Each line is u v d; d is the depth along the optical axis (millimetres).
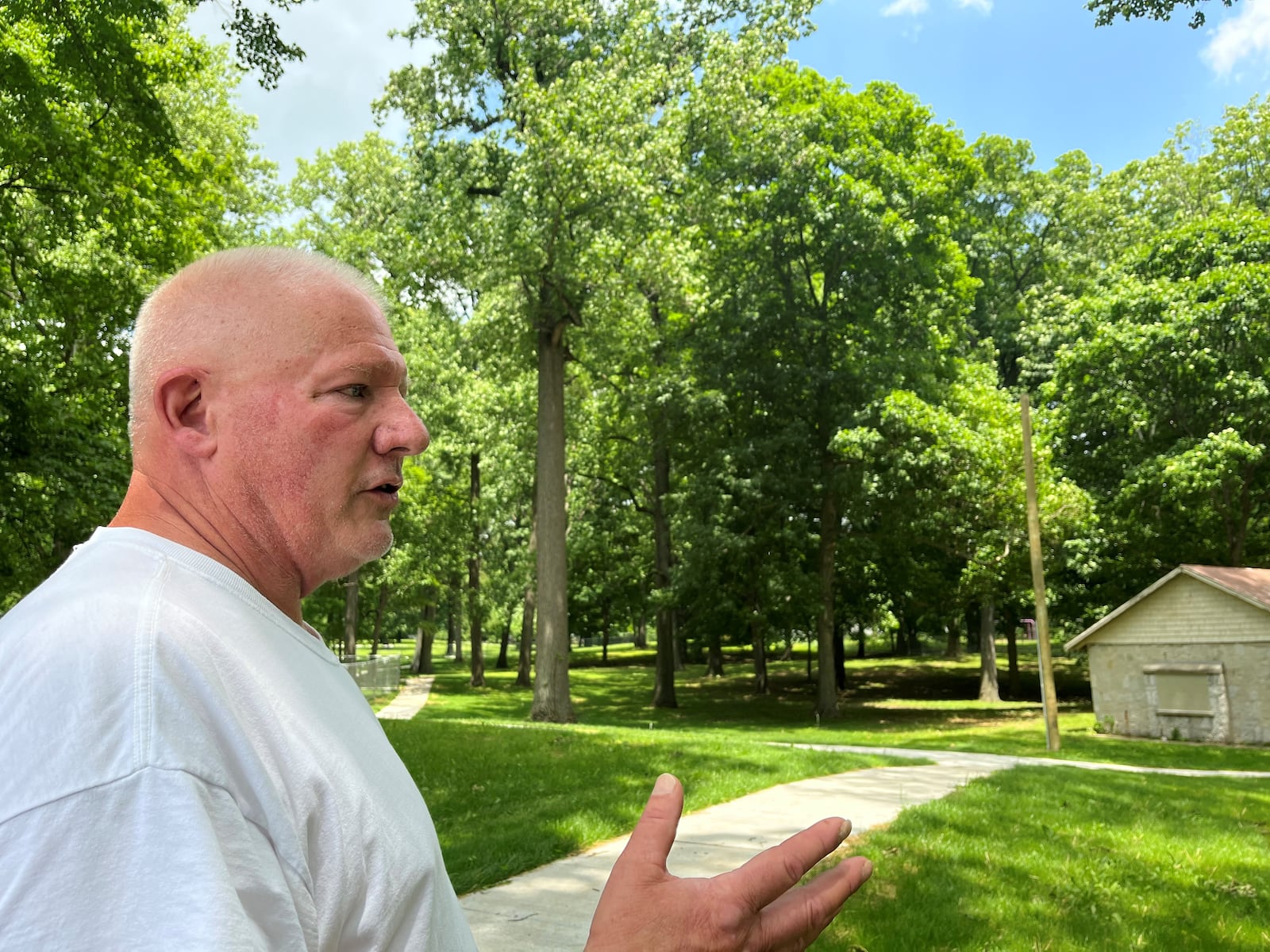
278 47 10961
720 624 34281
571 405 31641
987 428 29484
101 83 11641
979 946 5250
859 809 9508
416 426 1002
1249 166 40062
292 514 948
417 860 855
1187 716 25297
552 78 23141
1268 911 6434
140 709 655
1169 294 30719
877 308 30969
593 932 794
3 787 616
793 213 29609
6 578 14570
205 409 949
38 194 13898
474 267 22609
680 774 11023
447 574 42219
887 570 36781
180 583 811
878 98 33062
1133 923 5898
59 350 15852
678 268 23016
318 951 742
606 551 40844
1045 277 42875
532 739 13953
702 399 29688
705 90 24672
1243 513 31094
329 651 1042
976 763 16203
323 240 32812
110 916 590
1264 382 28828
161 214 15672
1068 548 29719
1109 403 31438
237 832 676
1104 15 9641
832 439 28969
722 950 792
